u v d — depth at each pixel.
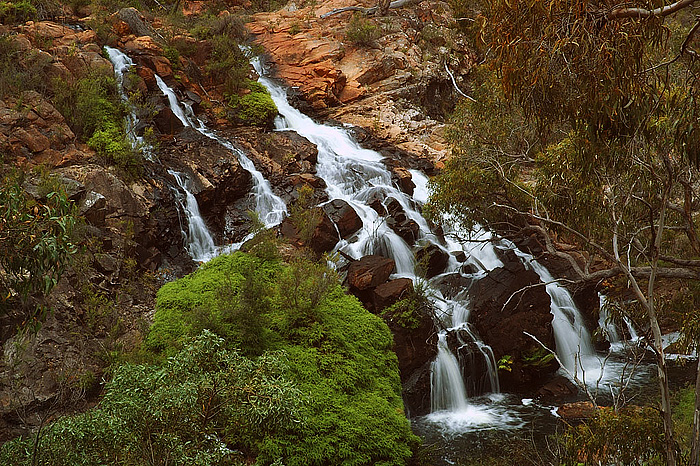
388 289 15.88
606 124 9.05
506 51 8.88
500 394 16.27
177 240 17.20
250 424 9.05
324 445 11.67
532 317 17.03
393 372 14.19
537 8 8.39
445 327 16.39
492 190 16.39
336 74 28.33
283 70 28.62
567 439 9.33
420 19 35.22
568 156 12.54
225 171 19.03
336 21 33.16
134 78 20.34
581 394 16.03
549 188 12.97
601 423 8.71
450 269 19.09
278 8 36.69
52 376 11.63
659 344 7.83
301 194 18.83
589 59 8.36
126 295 14.34
